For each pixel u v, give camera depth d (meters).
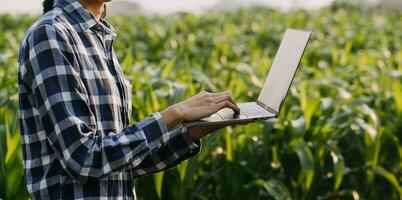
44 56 2.06
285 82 2.43
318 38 10.17
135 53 8.33
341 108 4.90
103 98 2.16
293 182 4.57
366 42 9.79
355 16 13.71
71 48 2.09
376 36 10.16
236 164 4.37
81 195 2.16
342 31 10.77
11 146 3.48
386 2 17.72
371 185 4.90
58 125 2.04
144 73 5.37
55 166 2.16
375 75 6.49
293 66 2.44
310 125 4.63
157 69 5.70
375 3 17.91
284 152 4.52
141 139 2.07
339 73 6.92
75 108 2.06
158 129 2.10
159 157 2.43
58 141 2.06
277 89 2.47
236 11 15.12
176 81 5.01
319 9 16.25
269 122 4.37
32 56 2.07
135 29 10.28
